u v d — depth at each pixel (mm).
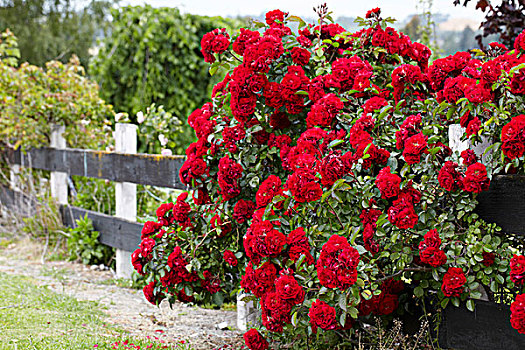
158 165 4668
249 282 2627
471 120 2543
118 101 8328
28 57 14875
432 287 2867
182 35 7973
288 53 2953
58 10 15539
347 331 3025
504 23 4375
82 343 2975
